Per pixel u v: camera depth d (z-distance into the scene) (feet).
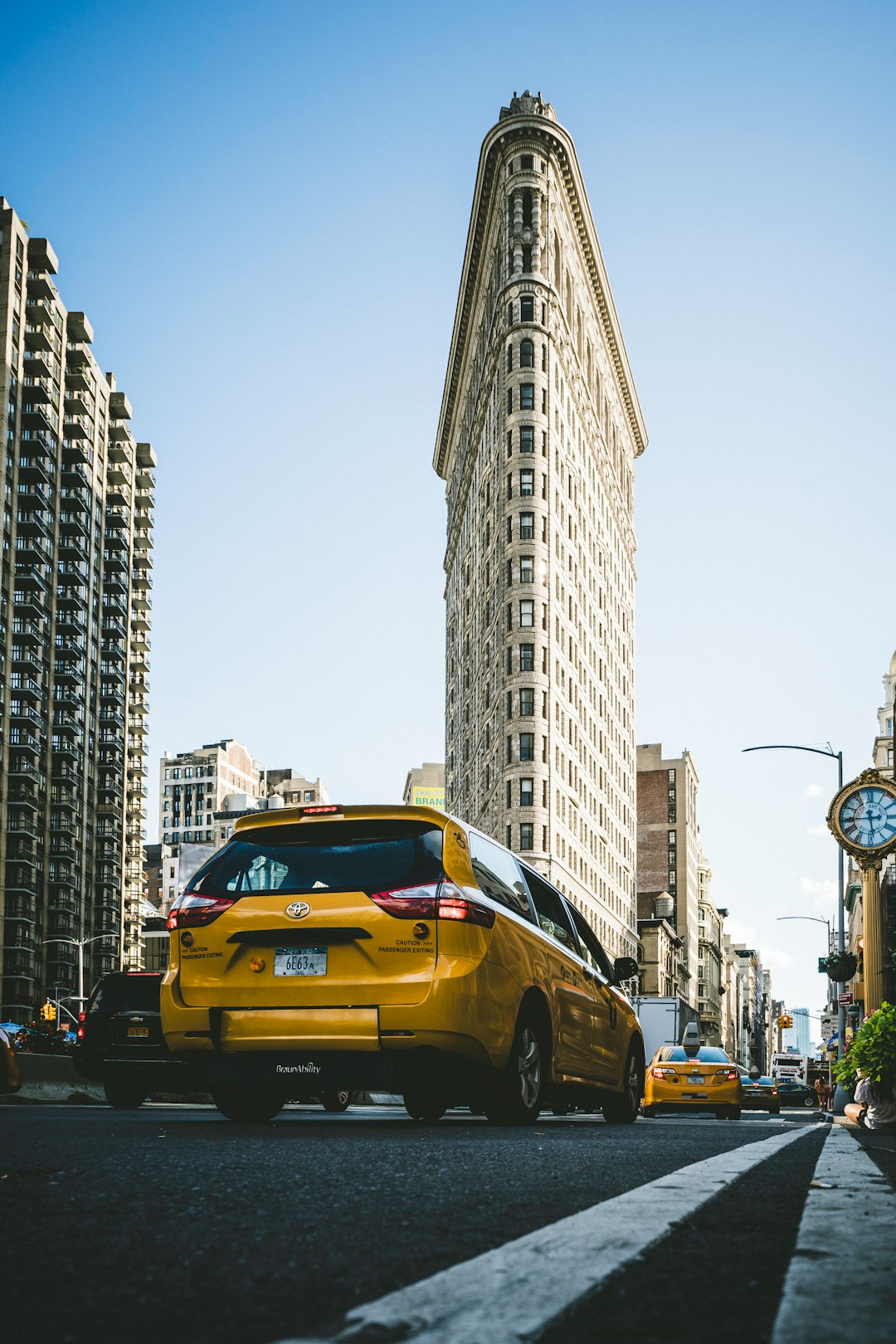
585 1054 35.40
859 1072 41.75
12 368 296.71
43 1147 19.33
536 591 257.14
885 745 347.97
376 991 26.45
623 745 370.94
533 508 260.83
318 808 28.55
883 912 88.33
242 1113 31.71
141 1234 10.39
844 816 89.35
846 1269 8.67
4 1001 277.44
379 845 27.76
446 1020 26.32
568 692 276.41
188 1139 21.65
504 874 31.45
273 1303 7.75
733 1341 6.73
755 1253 9.59
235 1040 27.30
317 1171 15.43
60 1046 112.88
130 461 366.84
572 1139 24.44
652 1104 74.84
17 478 296.71
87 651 331.57
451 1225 11.16
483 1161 17.67
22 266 305.32
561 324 280.92
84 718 327.06
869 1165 18.97
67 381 328.29
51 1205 12.05
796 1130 37.63
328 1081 26.81
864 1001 87.40
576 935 36.68
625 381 387.14
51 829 305.73
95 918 333.01
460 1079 27.78
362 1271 8.87
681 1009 133.90
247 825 28.91
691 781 526.98
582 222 302.25
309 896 27.27
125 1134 23.38
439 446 401.49
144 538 381.40
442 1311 7.27
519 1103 30.25
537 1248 9.62
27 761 293.02
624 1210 11.96
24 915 283.79
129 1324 7.13
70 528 323.57
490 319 291.79
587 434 316.19
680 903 490.49
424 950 26.63
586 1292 7.92
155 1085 55.77
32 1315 7.32
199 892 28.35
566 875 264.52
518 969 29.60
